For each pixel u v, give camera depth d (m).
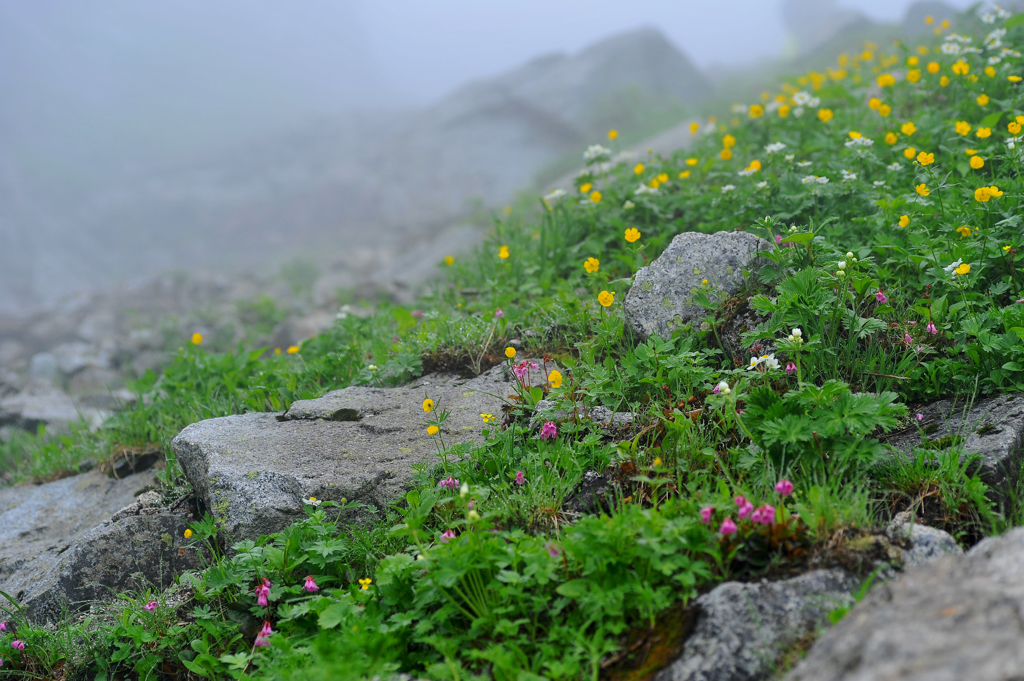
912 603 1.88
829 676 1.78
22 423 7.74
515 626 2.37
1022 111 5.82
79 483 5.20
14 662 3.25
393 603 2.65
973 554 2.10
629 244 5.61
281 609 2.87
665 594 2.38
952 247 3.93
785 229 4.30
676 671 2.19
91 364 10.12
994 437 2.98
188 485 4.12
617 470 3.14
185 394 5.37
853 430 2.81
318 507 3.38
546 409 3.54
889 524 2.60
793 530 2.48
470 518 2.56
